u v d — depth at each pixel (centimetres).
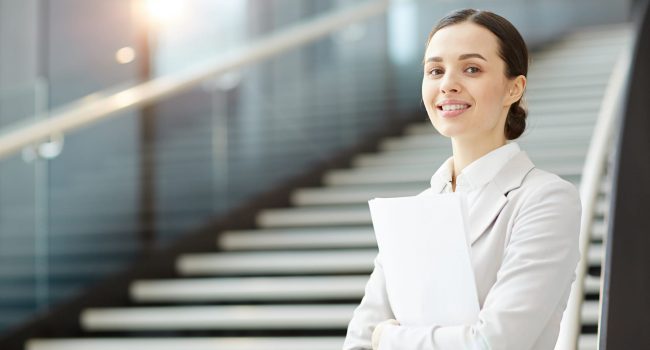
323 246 560
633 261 242
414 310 170
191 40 736
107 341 471
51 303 484
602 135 376
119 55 689
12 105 548
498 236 168
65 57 681
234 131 606
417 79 800
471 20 175
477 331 157
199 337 478
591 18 974
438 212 167
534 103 794
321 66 704
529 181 171
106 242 515
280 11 820
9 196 462
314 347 438
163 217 548
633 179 285
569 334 238
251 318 477
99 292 509
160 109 552
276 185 635
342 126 711
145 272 534
